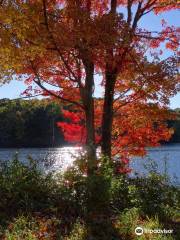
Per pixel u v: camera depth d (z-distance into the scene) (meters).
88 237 6.86
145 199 8.81
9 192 8.27
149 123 12.50
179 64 10.38
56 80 11.69
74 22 9.46
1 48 8.94
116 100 12.16
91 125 11.45
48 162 11.24
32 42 8.96
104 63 10.36
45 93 11.91
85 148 10.62
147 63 10.29
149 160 14.52
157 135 12.66
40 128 80.81
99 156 10.11
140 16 11.23
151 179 9.27
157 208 8.65
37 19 8.84
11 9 8.48
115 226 7.47
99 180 8.59
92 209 8.37
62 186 8.73
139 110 11.95
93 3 11.19
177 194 9.30
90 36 9.16
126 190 8.96
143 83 10.82
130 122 12.55
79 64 11.29
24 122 79.94
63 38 9.16
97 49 9.54
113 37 9.26
